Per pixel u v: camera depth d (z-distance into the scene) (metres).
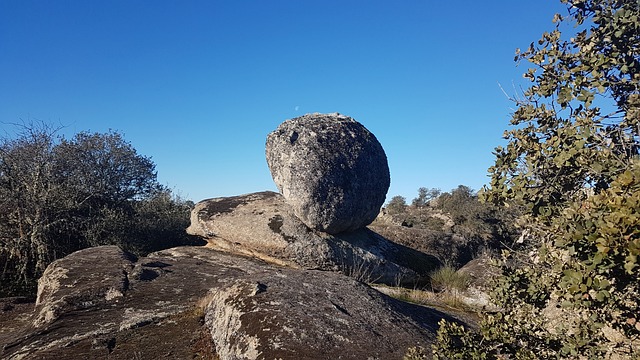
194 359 5.15
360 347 4.82
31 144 13.64
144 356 5.20
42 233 11.56
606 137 2.77
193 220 12.16
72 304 6.57
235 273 8.69
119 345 5.46
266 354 4.57
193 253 10.64
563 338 2.83
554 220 2.50
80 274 7.69
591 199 2.26
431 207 22.48
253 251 11.06
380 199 11.82
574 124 2.82
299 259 10.62
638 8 2.72
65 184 13.83
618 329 2.92
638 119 2.66
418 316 6.49
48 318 6.29
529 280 3.07
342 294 6.07
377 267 11.00
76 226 12.88
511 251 3.31
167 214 15.84
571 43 3.08
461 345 3.15
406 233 14.66
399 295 9.34
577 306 2.39
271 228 10.97
